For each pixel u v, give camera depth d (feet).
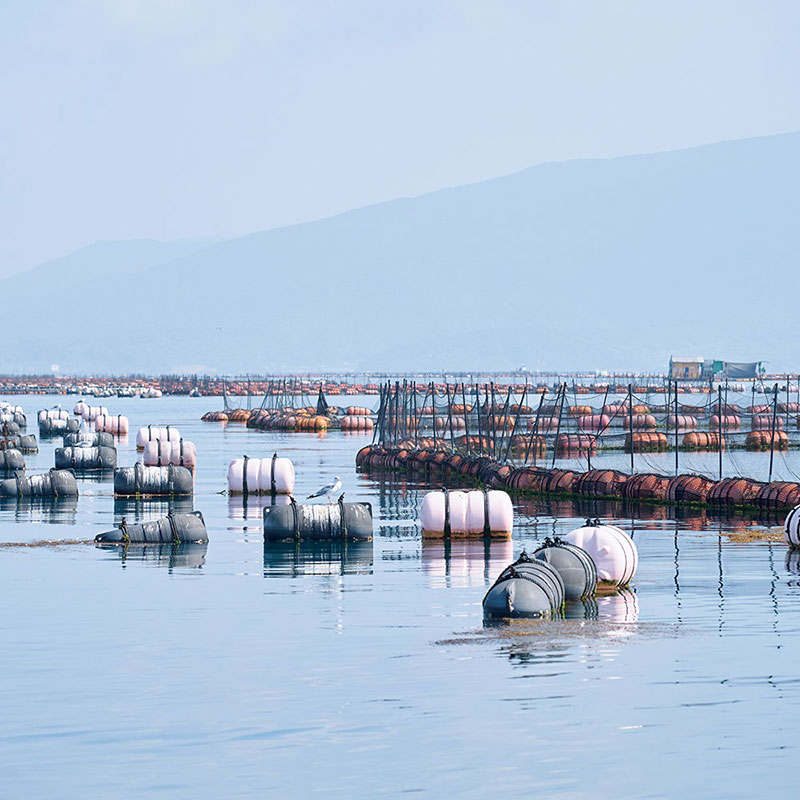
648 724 147.84
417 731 146.20
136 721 150.71
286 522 303.89
